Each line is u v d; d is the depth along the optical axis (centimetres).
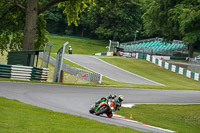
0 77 5959
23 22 9288
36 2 7762
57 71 7212
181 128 3894
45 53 7312
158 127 3650
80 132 2048
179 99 6388
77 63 12238
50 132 1942
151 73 12525
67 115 2727
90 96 5166
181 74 12888
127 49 19662
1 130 1794
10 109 2570
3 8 8769
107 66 12669
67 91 5338
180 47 19862
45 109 2928
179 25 15100
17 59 6994
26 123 2100
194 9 13988
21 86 5000
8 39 9619
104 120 2964
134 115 4262
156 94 6794
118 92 6372
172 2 15625
